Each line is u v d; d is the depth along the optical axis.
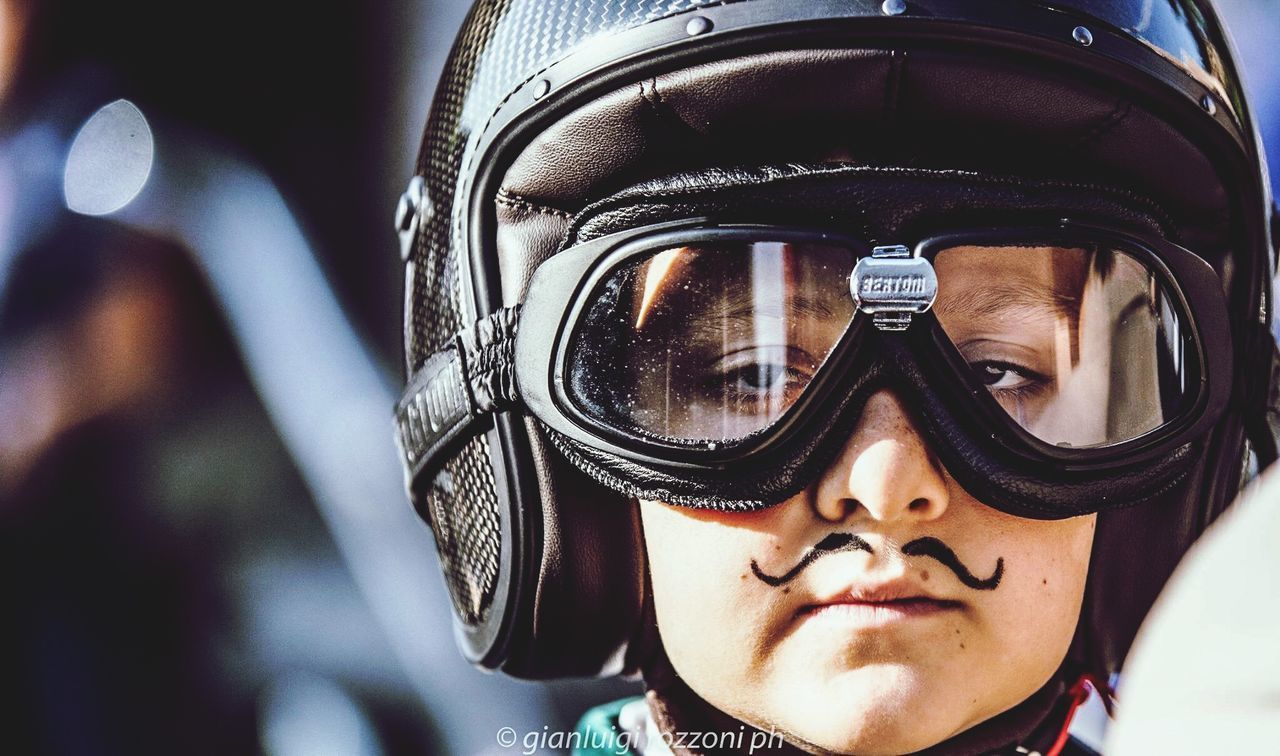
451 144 2.21
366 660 3.96
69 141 4.29
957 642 1.83
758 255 1.84
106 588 3.92
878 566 1.80
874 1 1.84
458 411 2.13
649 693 2.20
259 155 4.87
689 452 1.83
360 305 5.32
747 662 1.87
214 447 4.12
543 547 2.09
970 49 1.84
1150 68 1.91
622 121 1.95
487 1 2.30
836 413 1.80
